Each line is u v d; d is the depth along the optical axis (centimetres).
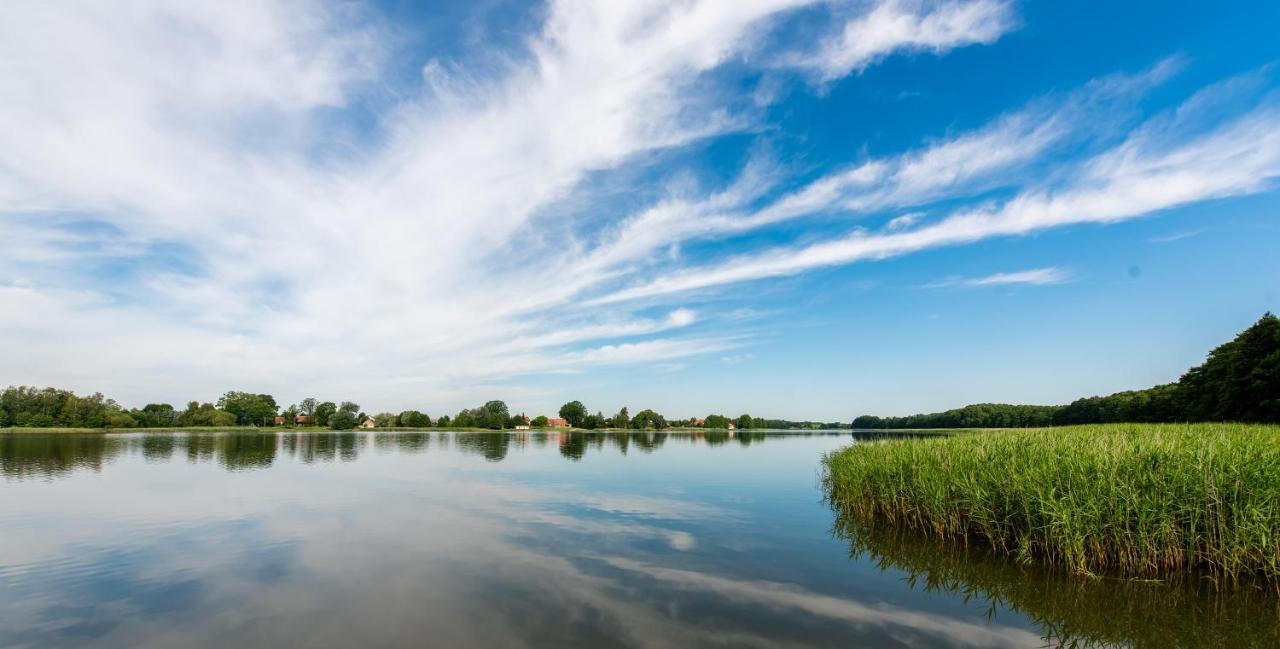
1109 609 1034
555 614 1019
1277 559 1121
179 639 914
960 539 1558
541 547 1522
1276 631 928
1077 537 1226
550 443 7938
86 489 2680
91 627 967
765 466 3997
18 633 941
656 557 1421
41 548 1516
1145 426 3017
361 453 5384
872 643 896
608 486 2834
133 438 8531
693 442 8644
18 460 4256
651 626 963
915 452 1928
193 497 2428
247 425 14700
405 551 1477
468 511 2081
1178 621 975
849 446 2888
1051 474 1359
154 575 1263
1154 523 1205
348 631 943
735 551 1482
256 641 904
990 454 1666
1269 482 1133
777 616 1012
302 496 2461
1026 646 887
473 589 1162
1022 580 1209
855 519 1908
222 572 1286
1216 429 2217
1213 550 1157
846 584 1201
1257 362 4212
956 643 897
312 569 1306
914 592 1146
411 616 1009
